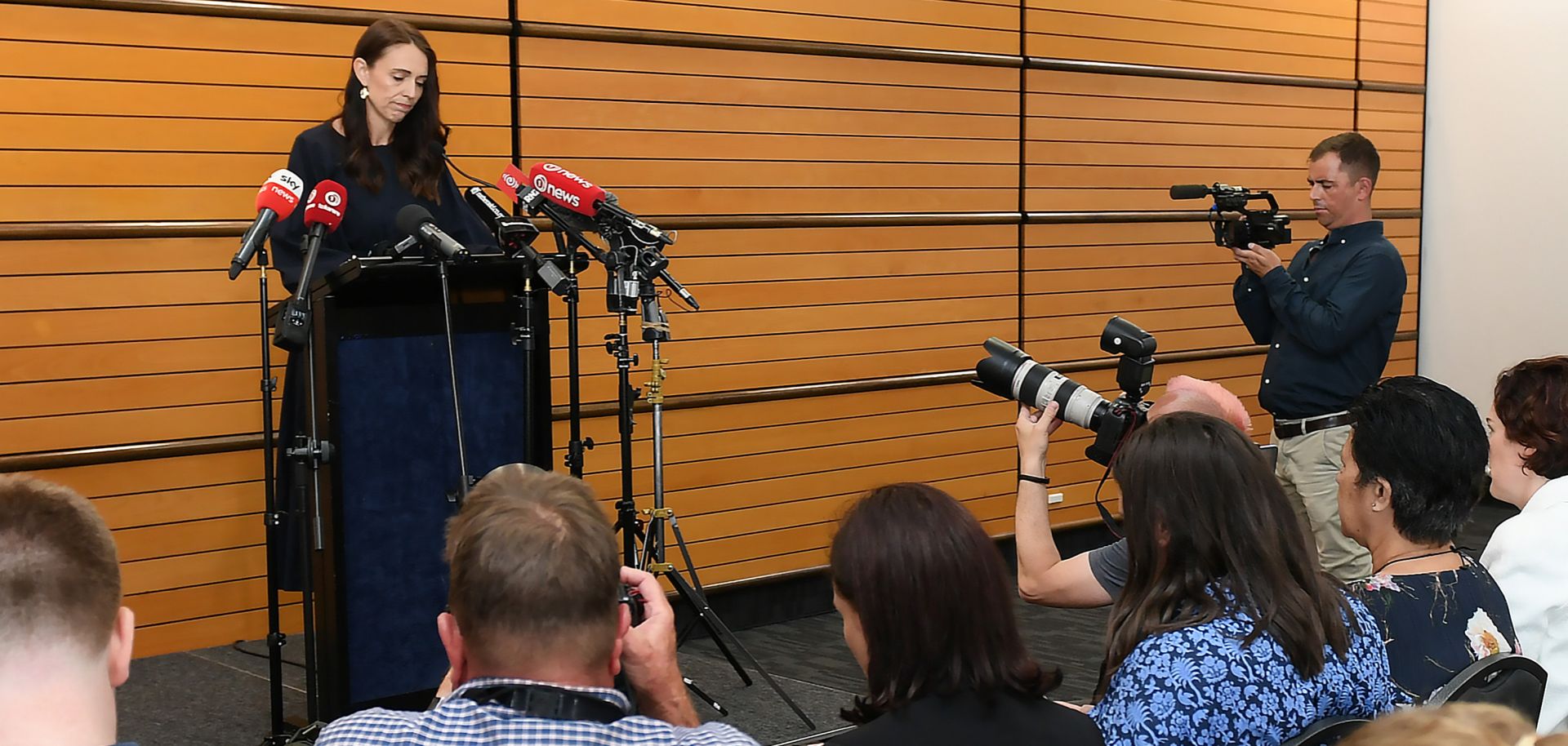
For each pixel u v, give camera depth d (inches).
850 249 197.5
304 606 117.4
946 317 208.7
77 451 146.7
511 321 121.0
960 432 212.2
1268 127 247.6
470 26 163.9
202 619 156.5
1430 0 273.7
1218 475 68.9
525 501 53.4
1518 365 92.4
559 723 49.0
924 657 57.1
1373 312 162.9
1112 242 228.1
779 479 193.5
